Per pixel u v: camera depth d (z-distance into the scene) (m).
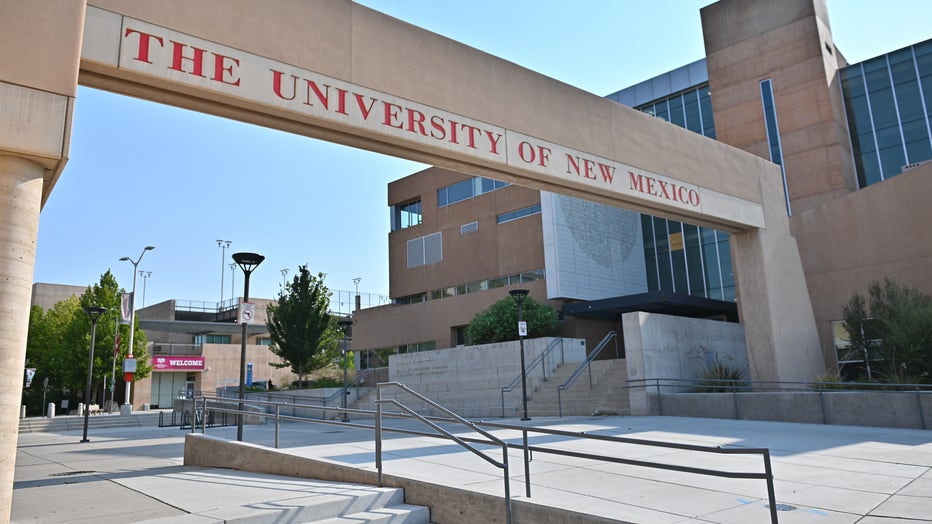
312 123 11.52
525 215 34.06
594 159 16.05
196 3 10.20
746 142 34.97
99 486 8.60
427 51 13.24
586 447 11.35
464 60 13.89
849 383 16.23
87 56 8.99
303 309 33.25
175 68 9.79
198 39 10.12
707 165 19.27
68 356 47.84
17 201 7.13
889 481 7.88
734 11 36.56
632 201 17.14
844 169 32.06
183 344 60.41
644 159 17.34
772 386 19.41
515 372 23.53
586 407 20.66
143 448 15.31
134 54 9.42
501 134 14.20
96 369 47.66
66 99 7.67
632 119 17.34
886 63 33.22
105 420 32.59
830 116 32.38
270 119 11.23
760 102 34.84
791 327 20.42
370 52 12.30
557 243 31.38
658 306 28.91
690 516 6.20
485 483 7.76
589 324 31.78
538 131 14.98
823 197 32.03
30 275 7.12
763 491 7.36
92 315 21.09
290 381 50.09
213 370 58.88
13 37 7.46
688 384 20.89
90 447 16.08
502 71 14.57
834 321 24.00
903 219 22.38
